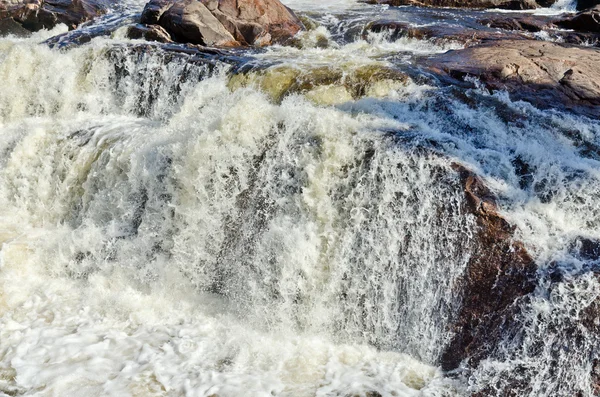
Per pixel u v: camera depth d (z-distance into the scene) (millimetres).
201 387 5598
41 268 7762
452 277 6004
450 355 5855
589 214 6125
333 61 10594
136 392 5562
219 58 10883
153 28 12828
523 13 16797
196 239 7348
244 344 6285
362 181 6609
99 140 9047
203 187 7398
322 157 6922
